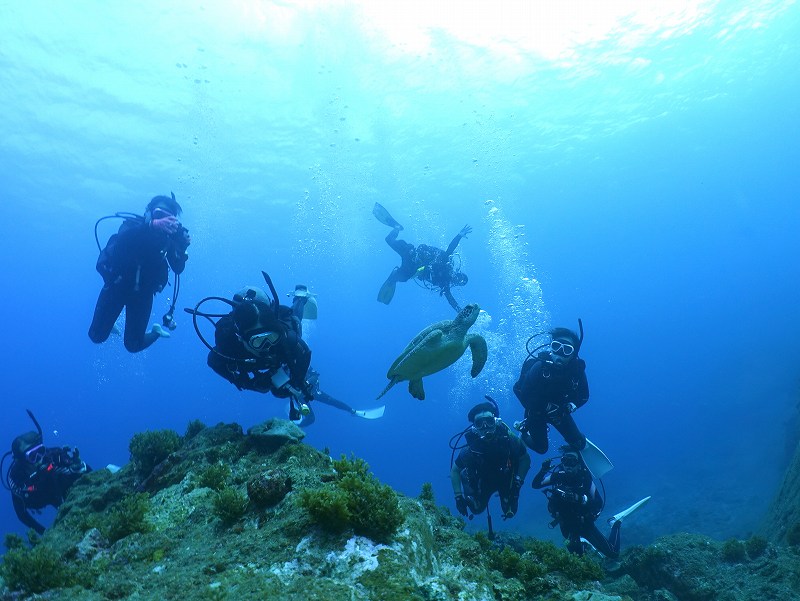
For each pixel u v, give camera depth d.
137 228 5.58
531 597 3.32
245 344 4.09
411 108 26.72
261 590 2.39
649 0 22.23
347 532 2.78
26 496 6.38
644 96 30.69
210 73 22.56
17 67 21.23
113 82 22.64
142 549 3.13
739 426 26.20
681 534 6.21
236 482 4.03
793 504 6.80
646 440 34.06
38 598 2.63
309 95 24.72
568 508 6.43
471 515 6.31
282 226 40.66
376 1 19.83
